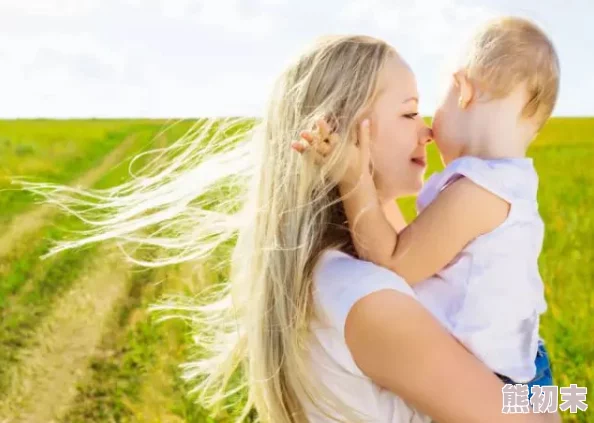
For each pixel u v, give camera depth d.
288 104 2.37
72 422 7.00
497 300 2.33
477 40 2.50
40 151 33.78
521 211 2.36
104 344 9.07
